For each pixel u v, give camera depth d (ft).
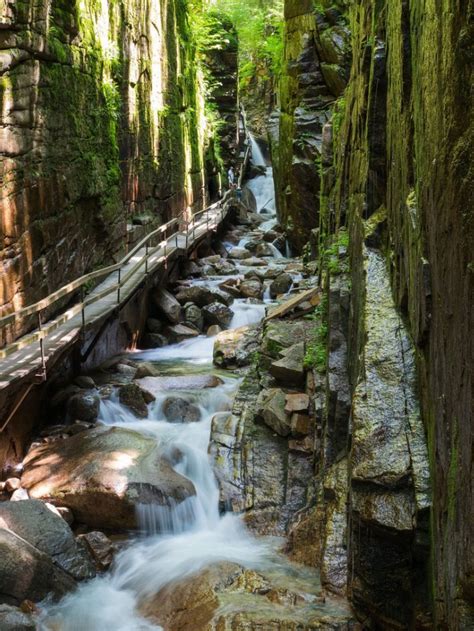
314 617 17.12
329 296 27.27
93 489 24.47
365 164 25.70
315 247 55.62
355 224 27.25
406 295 18.47
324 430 24.73
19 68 28.89
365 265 22.00
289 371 30.09
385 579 15.24
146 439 28.58
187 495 25.40
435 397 13.62
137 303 44.91
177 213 67.82
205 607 18.75
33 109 30.40
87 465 25.94
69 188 35.58
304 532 22.31
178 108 69.21
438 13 12.46
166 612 19.56
